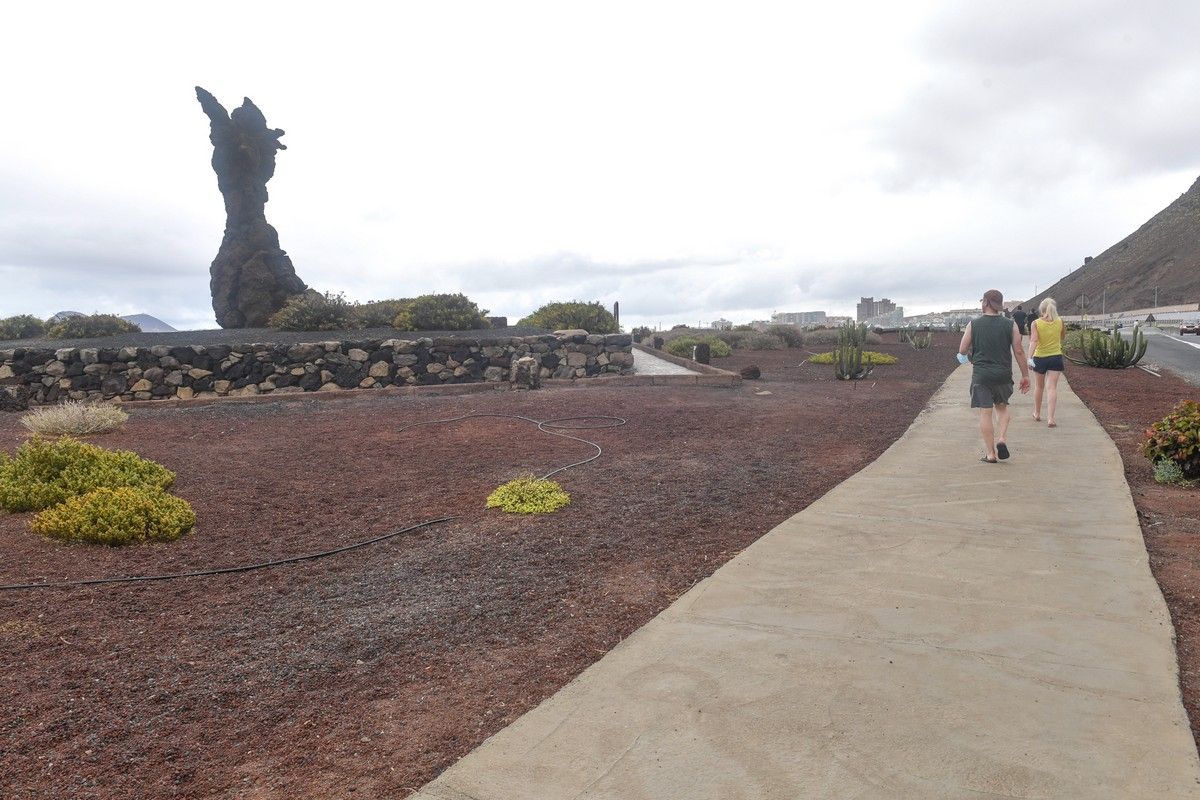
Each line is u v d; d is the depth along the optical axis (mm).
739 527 6414
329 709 3461
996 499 6629
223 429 13016
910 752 2781
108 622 4641
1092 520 5844
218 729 3299
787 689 3311
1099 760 2693
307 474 9250
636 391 18656
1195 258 176750
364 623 4547
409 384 19422
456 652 4070
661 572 5305
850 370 21750
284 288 26672
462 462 9922
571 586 5078
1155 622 3912
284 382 18469
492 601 4852
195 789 2826
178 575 5539
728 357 31500
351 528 6828
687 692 3318
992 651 3629
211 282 26844
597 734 3004
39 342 21062
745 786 2607
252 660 4047
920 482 7453
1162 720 2955
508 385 19484
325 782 2846
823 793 2549
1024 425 10859
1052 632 3828
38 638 4387
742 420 13344
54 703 3578
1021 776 2611
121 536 6266
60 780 2912
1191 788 2520
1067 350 28906
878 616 4125
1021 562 4941
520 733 3041
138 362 17438
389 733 3217
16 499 7277
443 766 2930
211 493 8273
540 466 9531
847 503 6699
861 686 3312
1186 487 7176
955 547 5320
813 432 11781
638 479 8555
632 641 3904
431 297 24438
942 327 60469
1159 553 5219
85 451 8336
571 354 21250
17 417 15164
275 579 5465
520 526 6691
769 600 4430
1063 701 3127
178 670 3934
